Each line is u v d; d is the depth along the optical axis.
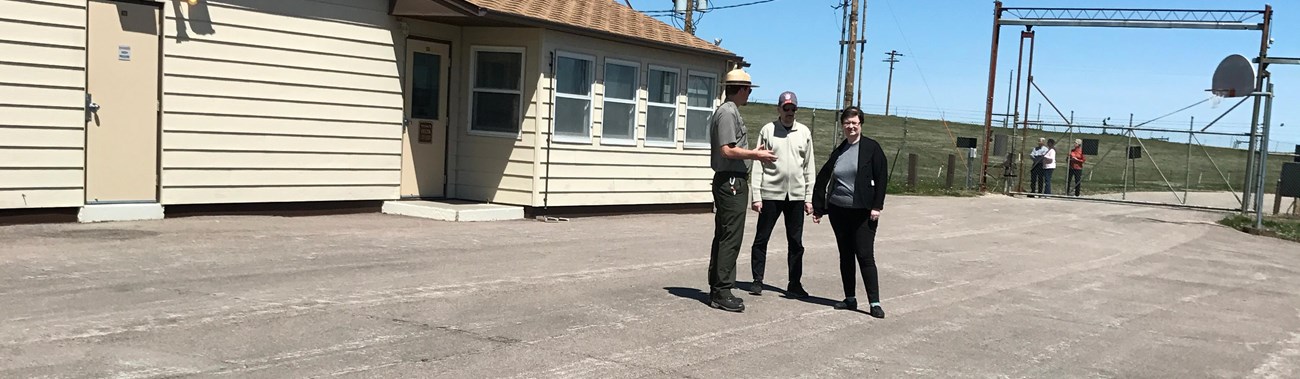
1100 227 17.70
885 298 9.38
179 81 12.06
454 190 15.33
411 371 5.95
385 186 14.22
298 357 6.11
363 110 13.82
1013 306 9.27
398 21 14.09
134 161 11.86
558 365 6.28
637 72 16.17
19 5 10.84
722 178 8.20
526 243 11.79
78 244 9.90
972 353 7.23
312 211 13.48
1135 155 25.17
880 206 8.32
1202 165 46.06
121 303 7.32
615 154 15.88
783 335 7.50
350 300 7.82
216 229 11.42
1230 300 10.31
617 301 8.42
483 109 15.06
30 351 5.93
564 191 15.07
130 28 11.67
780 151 9.04
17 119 10.91
